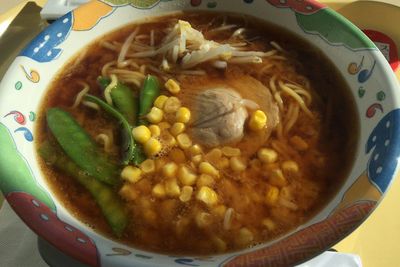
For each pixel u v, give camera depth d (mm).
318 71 254
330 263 201
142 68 269
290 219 193
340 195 189
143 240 191
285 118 240
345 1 317
